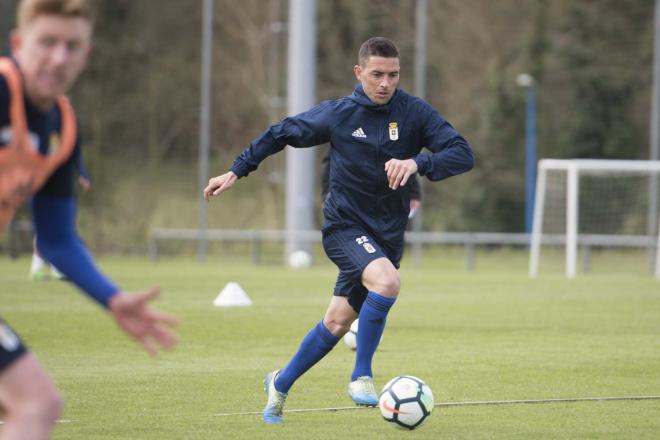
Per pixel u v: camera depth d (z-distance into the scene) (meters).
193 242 85.94
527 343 31.48
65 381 23.77
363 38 106.44
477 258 88.06
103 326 34.94
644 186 84.81
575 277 66.12
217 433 18.03
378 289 18.83
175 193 100.38
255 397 21.83
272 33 100.38
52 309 40.50
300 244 74.56
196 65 105.06
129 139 102.31
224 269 70.12
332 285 55.12
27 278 57.47
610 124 108.25
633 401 21.59
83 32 10.17
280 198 96.06
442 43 104.12
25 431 10.23
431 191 100.38
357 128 19.80
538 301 46.69
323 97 105.44
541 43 106.25
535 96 104.94
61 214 11.30
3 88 10.26
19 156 10.63
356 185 19.83
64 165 11.17
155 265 75.00
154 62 103.81
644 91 108.81
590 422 19.27
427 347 30.42
